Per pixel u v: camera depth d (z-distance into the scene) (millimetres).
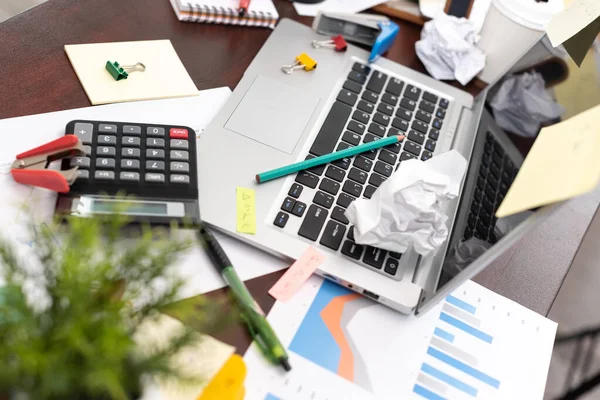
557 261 677
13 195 528
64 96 626
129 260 357
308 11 833
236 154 621
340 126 689
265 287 544
